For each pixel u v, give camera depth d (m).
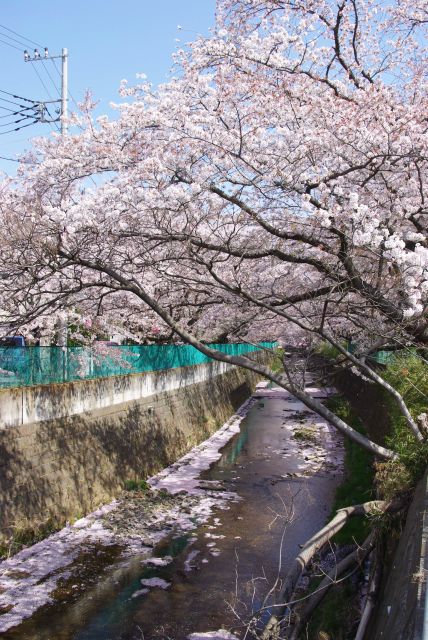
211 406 24.34
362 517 11.22
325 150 8.99
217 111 8.87
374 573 6.97
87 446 12.78
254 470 16.95
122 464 14.22
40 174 9.50
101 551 10.30
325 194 8.51
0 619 7.86
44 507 10.75
